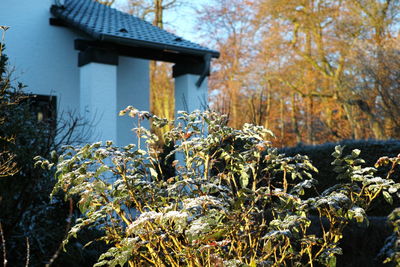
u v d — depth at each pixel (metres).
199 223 2.78
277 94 26.22
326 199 3.11
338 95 23.41
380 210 7.46
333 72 24.53
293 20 24.69
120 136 11.12
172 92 28.42
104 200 3.51
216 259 2.76
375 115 17.72
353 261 4.98
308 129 25.19
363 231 4.99
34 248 4.66
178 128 3.79
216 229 3.05
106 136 8.98
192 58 10.43
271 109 26.91
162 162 8.95
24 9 10.09
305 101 26.69
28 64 10.02
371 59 15.94
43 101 10.14
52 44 10.34
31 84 9.98
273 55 25.83
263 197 3.41
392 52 15.39
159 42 9.51
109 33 8.90
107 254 3.15
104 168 3.24
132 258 3.32
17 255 4.56
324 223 5.11
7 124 4.78
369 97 17.45
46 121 5.44
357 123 22.53
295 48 25.50
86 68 9.12
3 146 4.64
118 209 3.31
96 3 13.03
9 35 9.88
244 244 3.43
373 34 21.56
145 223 3.01
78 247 4.87
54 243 4.69
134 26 10.85
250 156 3.72
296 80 25.80
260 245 3.52
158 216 2.84
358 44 17.52
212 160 3.73
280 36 25.36
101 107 8.98
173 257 3.38
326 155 8.60
